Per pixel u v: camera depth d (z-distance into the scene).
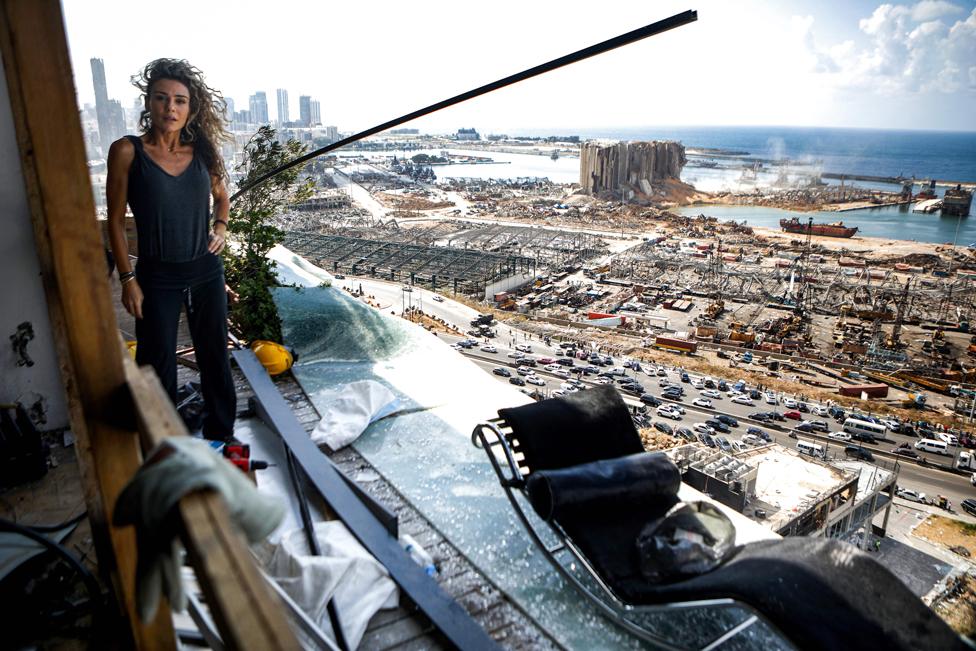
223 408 2.80
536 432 2.58
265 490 2.61
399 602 2.09
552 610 2.20
